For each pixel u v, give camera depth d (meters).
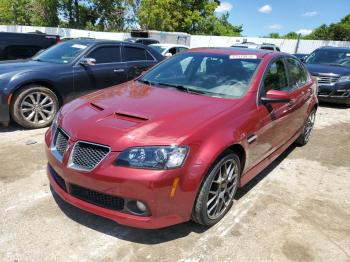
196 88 4.04
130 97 3.72
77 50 6.76
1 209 3.43
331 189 4.43
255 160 3.86
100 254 2.91
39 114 6.01
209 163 2.98
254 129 3.62
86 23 42.66
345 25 38.97
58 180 3.33
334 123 7.95
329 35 39.44
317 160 5.44
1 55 8.21
